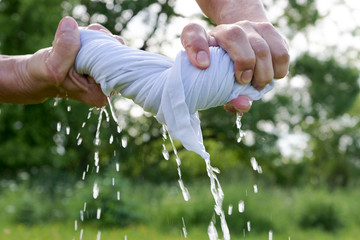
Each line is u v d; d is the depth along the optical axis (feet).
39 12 41.14
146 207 32.30
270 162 67.26
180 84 3.64
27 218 28.30
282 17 66.49
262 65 3.73
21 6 41.14
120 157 50.70
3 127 45.19
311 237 30.09
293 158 72.69
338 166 103.24
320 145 100.58
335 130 99.45
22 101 4.50
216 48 3.76
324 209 35.42
